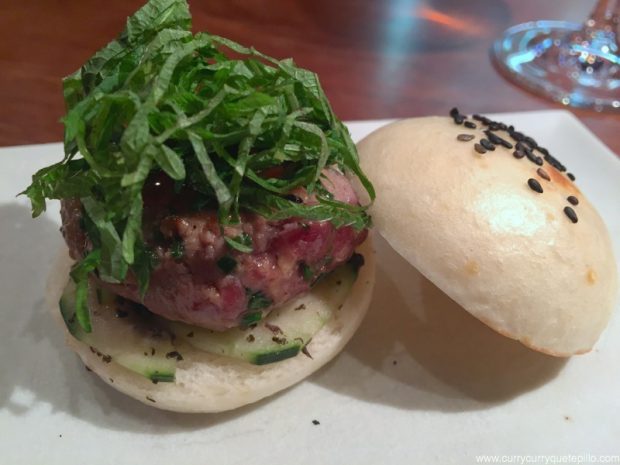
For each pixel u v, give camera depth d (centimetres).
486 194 9
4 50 18
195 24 21
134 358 9
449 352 11
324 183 9
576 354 10
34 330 11
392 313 12
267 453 9
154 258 8
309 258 9
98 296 10
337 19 22
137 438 9
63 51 19
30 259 12
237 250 8
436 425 10
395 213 9
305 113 8
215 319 8
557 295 9
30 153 14
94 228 8
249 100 8
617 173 14
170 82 8
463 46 22
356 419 10
